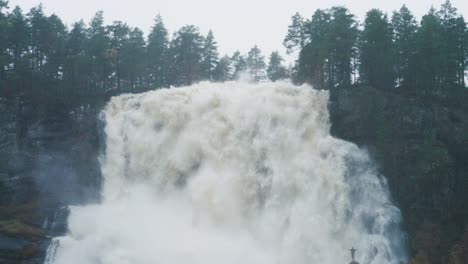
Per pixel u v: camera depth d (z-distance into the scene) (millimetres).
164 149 61844
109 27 83375
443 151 56625
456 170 56469
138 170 61969
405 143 57906
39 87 73750
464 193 55344
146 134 63281
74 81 79562
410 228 53375
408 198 54906
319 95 60938
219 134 60812
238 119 61188
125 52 81125
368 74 73688
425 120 59312
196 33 87625
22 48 78812
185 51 86812
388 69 72188
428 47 67500
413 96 62562
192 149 60719
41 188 63906
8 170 64250
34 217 60594
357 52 74188
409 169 56094
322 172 55719
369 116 58938
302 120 59906
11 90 70250
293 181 55844
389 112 59594
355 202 54438
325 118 59969
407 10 78750
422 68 68000
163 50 88562
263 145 58906
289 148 58531
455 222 53719
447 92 70188
